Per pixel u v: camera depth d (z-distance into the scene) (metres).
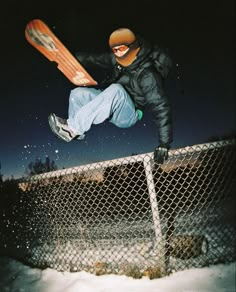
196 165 3.27
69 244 4.02
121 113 3.40
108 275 3.44
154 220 3.30
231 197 3.27
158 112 2.98
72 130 3.24
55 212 4.20
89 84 3.64
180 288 2.94
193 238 3.49
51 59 3.55
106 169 3.66
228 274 3.04
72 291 3.24
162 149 2.99
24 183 4.26
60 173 3.77
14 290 3.52
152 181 3.30
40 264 4.10
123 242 4.06
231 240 3.30
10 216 4.56
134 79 3.11
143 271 3.38
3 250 4.75
